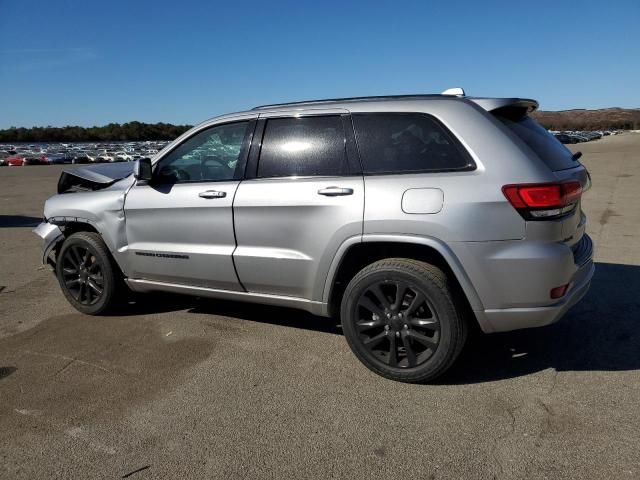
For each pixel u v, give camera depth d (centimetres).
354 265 373
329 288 362
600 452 262
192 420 306
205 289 424
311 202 356
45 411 320
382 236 334
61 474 261
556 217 310
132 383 354
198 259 412
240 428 297
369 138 352
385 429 291
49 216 497
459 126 328
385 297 341
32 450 281
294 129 379
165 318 477
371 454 269
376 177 342
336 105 370
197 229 411
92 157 4959
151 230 436
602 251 682
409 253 348
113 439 290
